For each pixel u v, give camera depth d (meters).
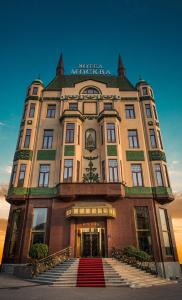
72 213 19.23
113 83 29.83
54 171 22.36
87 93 27.55
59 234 19.39
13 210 21.11
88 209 19.39
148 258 17.03
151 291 10.94
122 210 20.47
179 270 18.89
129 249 17.48
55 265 16.31
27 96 26.95
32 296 9.35
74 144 22.97
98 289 11.41
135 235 19.45
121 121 25.58
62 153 22.44
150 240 19.53
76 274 13.94
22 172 22.02
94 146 23.98
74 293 10.12
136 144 24.31
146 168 22.62
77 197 20.56
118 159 22.25
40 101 26.72
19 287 11.87
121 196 20.30
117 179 21.34
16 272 17.05
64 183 20.56
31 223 19.97
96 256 18.72
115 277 13.52
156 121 25.45
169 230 20.58
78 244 19.16
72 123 24.28
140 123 25.36
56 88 28.36
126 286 12.42
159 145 23.84
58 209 20.44
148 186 21.70
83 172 22.56
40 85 27.61
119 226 19.75
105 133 23.69
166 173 22.67
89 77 31.09
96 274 13.93
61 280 13.12
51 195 21.09
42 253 17.06
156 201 21.27
